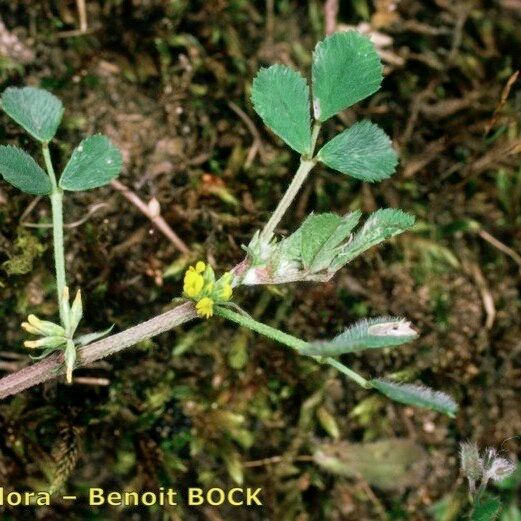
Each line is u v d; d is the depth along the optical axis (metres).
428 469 0.16
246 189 0.16
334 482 0.16
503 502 0.16
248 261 0.11
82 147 0.12
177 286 0.16
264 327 0.11
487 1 0.18
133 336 0.12
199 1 0.17
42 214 0.15
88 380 0.15
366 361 0.16
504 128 0.16
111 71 0.16
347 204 0.16
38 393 0.15
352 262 0.16
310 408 0.16
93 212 0.15
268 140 0.16
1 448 0.15
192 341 0.15
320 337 0.16
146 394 0.15
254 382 0.16
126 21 0.16
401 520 0.16
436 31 0.18
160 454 0.15
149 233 0.15
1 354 0.15
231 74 0.16
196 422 0.15
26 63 0.15
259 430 0.16
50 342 0.11
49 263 0.15
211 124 0.16
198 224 0.16
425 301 0.16
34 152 0.15
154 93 0.16
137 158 0.16
